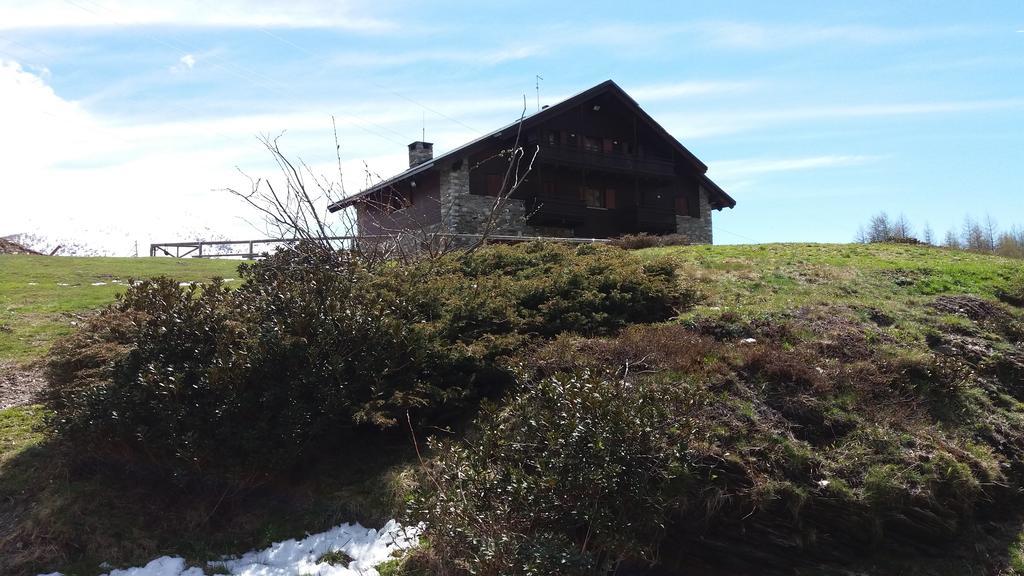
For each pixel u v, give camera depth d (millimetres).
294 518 6883
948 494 6336
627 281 9570
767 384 7168
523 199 28641
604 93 30156
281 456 6754
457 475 5707
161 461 6965
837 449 6504
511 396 7043
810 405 6875
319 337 7215
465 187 26672
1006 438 7285
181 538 6668
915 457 6465
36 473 7293
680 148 32812
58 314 13352
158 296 8438
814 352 7840
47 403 7703
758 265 12719
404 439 7770
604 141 31719
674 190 34500
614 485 5215
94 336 7945
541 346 8188
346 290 8383
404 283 9469
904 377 7617
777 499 6012
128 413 6699
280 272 9609
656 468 5555
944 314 9875
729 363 7465
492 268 11070
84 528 6566
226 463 6672
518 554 5004
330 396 6996
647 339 7906
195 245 25359
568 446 5219
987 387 8125
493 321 8641
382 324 7570
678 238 19922
